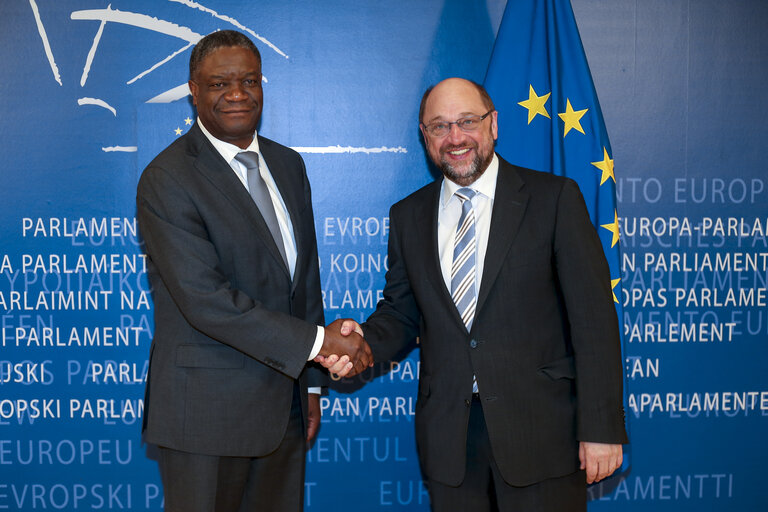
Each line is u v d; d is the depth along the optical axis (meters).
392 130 2.47
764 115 2.52
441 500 1.77
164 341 1.71
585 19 2.48
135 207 2.44
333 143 2.47
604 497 2.54
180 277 1.62
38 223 2.42
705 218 2.52
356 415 2.51
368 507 2.52
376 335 1.94
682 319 2.53
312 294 1.95
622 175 2.50
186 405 1.65
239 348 1.64
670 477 2.54
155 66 2.41
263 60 2.44
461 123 1.76
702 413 2.54
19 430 2.45
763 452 2.56
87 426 2.46
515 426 1.65
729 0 2.50
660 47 2.50
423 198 1.92
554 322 1.73
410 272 1.83
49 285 2.44
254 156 1.79
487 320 1.68
